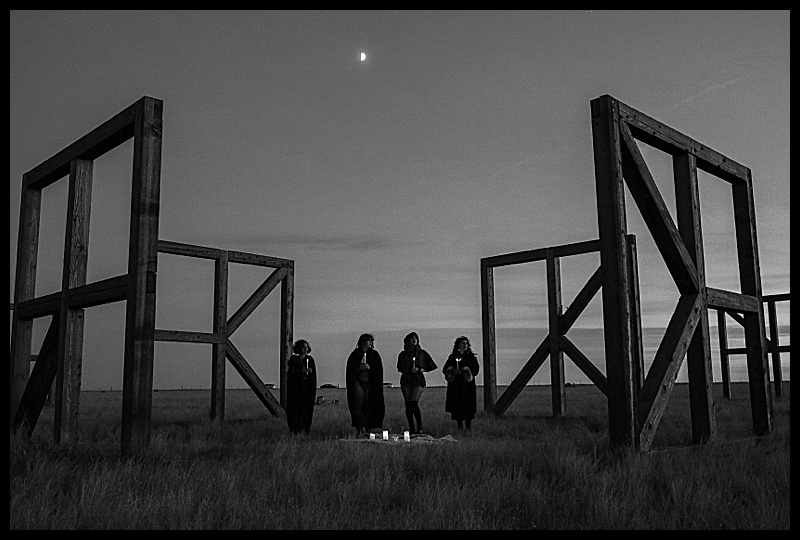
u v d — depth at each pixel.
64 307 9.16
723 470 6.45
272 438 11.21
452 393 13.34
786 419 12.69
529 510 5.37
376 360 12.56
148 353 7.78
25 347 10.67
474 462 7.29
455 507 5.32
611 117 8.18
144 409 7.66
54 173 10.38
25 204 11.05
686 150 9.65
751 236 11.26
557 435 10.64
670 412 16.62
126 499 5.31
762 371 10.77
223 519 5.02
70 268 9.24
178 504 5.12
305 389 12.47
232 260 17.03
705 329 9.33
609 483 5.93
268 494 5.79
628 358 7.80
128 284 7.88
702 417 9.17
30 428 9.51
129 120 8.38
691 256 9.39
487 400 18.05
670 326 8.94
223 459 7.85
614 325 7.88
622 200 8.09
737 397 25.34
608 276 7.99
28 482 5.85
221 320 16.52
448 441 10.13
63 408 8.91
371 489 5.87
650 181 8.64
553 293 16.88
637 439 7.71
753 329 10.98
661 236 8.89
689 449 8.20
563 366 16.52
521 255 17.80
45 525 4.65
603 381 15.67
